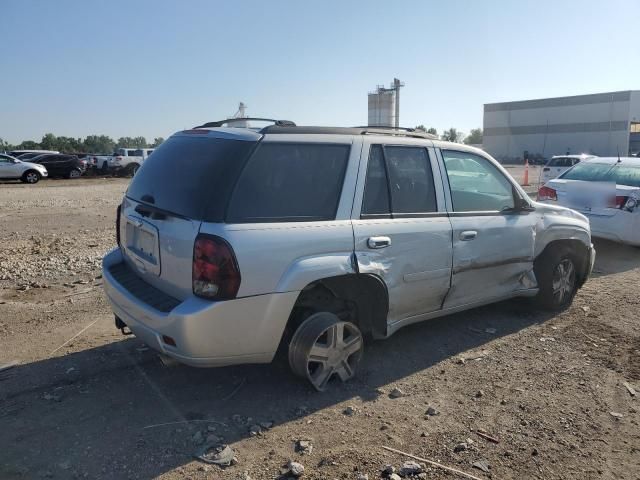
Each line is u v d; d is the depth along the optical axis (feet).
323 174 13.16
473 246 16.16
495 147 328.90
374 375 14.57
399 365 15.21
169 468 10.48
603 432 12.04
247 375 14.35
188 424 12.01
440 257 15.25
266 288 11.84
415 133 15.84
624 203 29.45
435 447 11.34
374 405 13.01
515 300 21.26
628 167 31.68
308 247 12.43
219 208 11.61
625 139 270.26
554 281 19.53
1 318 18.66
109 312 19.42
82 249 31.50
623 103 269.03
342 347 13.76
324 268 12.55
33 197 66.69
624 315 19.67
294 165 12.76
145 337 12.37
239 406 12.82
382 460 10.85
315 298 13.44
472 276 16.44
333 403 13.05
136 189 14.37
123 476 10.22
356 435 11.71
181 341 11.45
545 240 18.75
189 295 11.74
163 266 12.43
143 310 12.16
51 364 14.97
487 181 17.31
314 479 10.20
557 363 15.51
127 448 11.09
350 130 14.14
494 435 11.82
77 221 44.39
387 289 14.10
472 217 16.30
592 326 18.45
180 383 13.93
